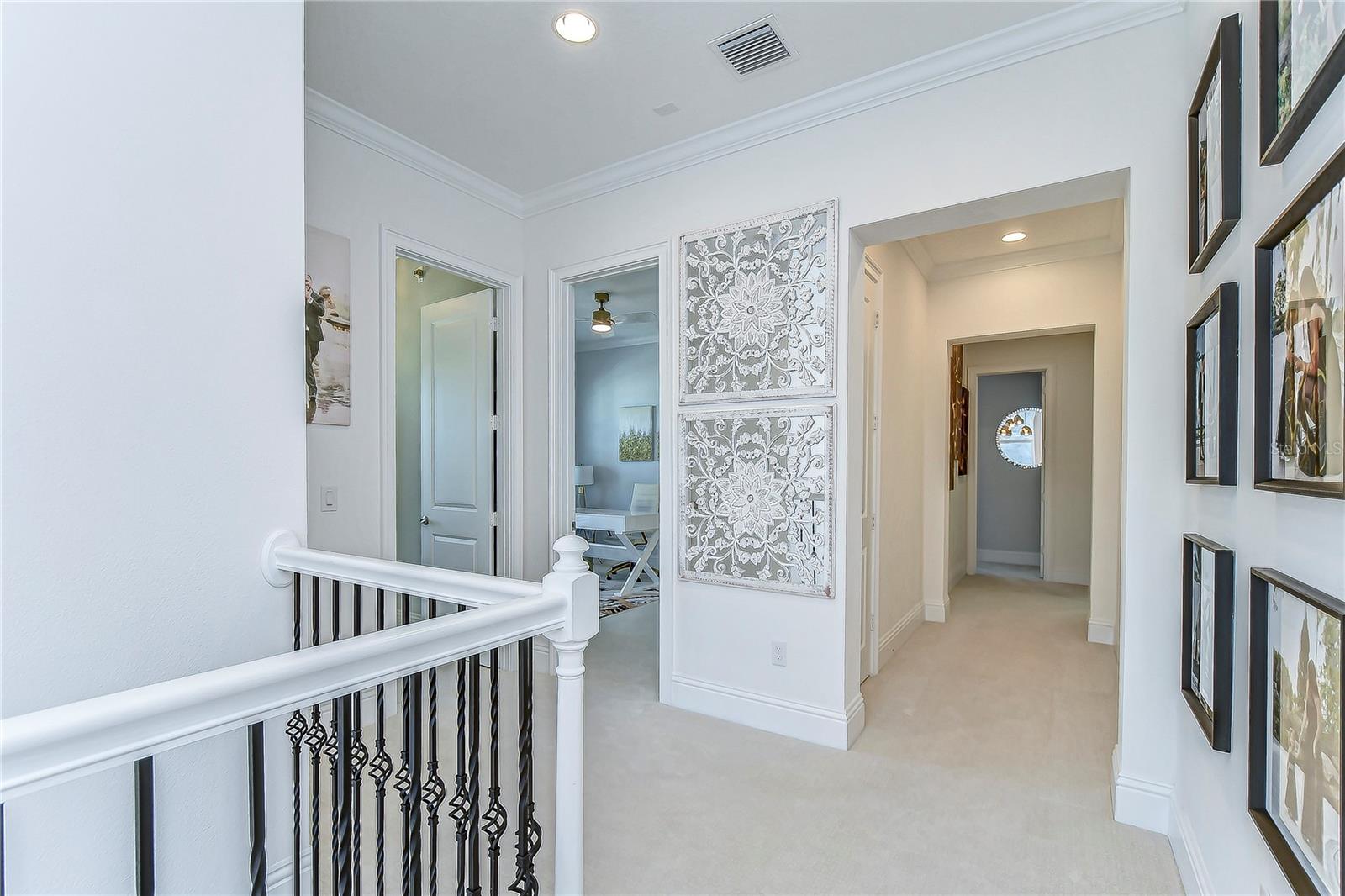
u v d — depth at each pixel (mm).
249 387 1498
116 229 1285
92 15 1253
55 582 1207
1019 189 2170
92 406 1254
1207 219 1600
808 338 2604
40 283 1188
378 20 2045
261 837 929
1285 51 1071
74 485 1232
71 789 1218
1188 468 1729
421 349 3938
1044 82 2131
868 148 2469
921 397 4488
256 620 1509
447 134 2801
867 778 2297
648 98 2516
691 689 2924
